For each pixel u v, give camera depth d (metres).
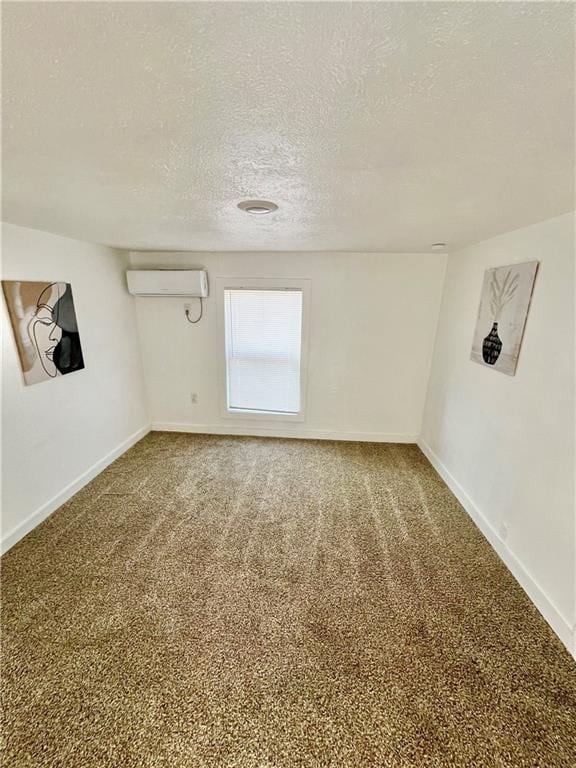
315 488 2.95
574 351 1.67
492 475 2.34
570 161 1.03
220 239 2.56
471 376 2.69
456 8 0.49
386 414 3.78
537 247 1.94
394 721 1.35
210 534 2.38
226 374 3.78
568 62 0.58
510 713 1.38
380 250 3.12
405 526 2.49
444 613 1.81
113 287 3.22
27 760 1.23
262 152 0.98
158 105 0.74
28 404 2.31
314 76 0.64
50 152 0.99
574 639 1.59
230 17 0.50
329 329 3.54
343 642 1.65
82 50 0.57
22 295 2.20
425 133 0.87
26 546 2.22
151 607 1.82
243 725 1.33
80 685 1.46
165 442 3.75
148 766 1.21
